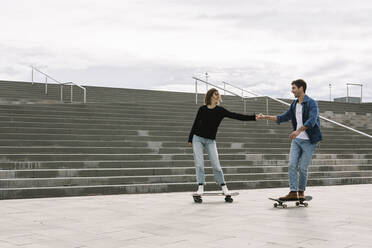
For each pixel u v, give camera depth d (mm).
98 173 9500
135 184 9273
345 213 6160
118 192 8867
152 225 5184
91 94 20156
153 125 13695
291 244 4145
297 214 6055
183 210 6453
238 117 7383
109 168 9969
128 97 20672
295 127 6953
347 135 16438
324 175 11906
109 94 20625
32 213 6125
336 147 14875
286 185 10797
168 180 9797
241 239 4379
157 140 12555
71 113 13484
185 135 13281
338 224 5250
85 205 7016
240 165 11875
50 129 11531
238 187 10102
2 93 17984
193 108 16594
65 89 20266
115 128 12766
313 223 5324
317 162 12953
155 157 11039
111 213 6137
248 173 11070
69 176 9211
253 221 5473
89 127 12414
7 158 9578
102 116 13930
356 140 15898
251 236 4531
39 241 4289
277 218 5703
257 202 7473
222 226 5121
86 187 8594
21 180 8430
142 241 4297
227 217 5793
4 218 5684
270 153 13195
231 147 13023
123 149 11086
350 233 4684
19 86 19906
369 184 11664
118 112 14586
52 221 5457
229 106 17766
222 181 7551
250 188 10273
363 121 20953
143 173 9930
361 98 30312
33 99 16984
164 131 13078
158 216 5875
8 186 8320
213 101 7473
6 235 4578
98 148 10812
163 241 4297
